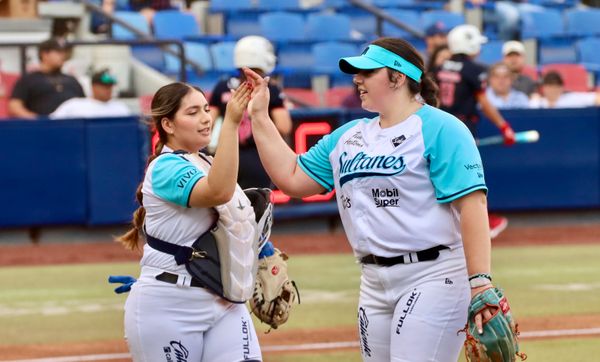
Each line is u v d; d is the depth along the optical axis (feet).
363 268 38.91
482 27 173.99
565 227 118.83
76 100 111.96
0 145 105.91
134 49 143.84
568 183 117.29
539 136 116.26
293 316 73.26
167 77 142.10
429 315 37.01
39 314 75.77
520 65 130.11
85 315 75.25
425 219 37.11
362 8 150.82
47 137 106.63
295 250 104.17
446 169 36.63
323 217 114.83
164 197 36.70
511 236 112.88
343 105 122.31
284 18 158.20
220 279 37.24
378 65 37.45
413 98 38.09
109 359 61.52
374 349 38.93
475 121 103.19
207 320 37.45
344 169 38.47
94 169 107.34
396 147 37.24
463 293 37.47
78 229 109.19
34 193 106.63
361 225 38.09
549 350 62.39
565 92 141.59
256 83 40.86
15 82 115.44
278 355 61.52
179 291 37.11
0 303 80.23
